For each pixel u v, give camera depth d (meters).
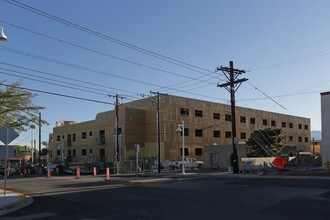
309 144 94.31
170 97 60.97
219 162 49.16
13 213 13.58
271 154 54.28
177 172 43.62
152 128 61.31
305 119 93.75
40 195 19.66
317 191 18.00
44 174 49.81
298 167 45.25
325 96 41.59
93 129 68.69
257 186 21.50
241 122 74.31
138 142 61.97
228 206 13.83
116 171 47.97
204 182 25.61
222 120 70.00
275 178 28.19
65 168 51.50
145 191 20.12
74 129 74.31
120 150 60.72
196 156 63.72
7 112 23.02
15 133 18.22
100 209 13.80
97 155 66.69
